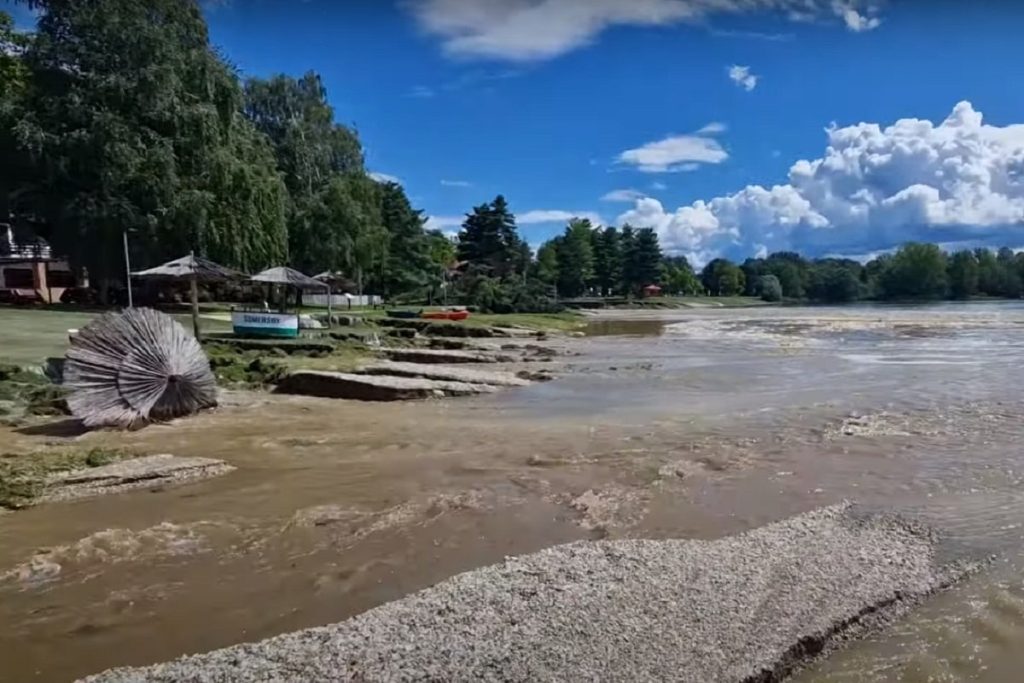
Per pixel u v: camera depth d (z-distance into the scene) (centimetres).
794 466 998
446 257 10581
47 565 660
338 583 618
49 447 1158
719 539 697
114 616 560
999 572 616
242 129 4222
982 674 456
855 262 16350
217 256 3728
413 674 448
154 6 3769
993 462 1003
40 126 3425
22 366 1588
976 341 3453
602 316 7725
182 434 1280
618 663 457
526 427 1335
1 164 3538
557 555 645
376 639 494
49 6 3638
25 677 474
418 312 5112
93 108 3478
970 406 1490
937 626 520
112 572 646
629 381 2072
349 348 2683
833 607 537
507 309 6906
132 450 1136
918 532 711
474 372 2141
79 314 3055
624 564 619
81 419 1312
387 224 7738
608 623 509
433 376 1984
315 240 5031
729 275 15375
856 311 8338
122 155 3419
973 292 13775
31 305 3719
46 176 3512
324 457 1095
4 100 3375
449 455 1099
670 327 5366
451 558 671
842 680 455
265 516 800
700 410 1516
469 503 837
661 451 1105
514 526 759
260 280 2803
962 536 701
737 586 571
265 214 4019
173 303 4491
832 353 2912
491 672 448
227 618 555
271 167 4362
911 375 2080
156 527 763
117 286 4062
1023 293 13800
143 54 3616
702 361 2686
